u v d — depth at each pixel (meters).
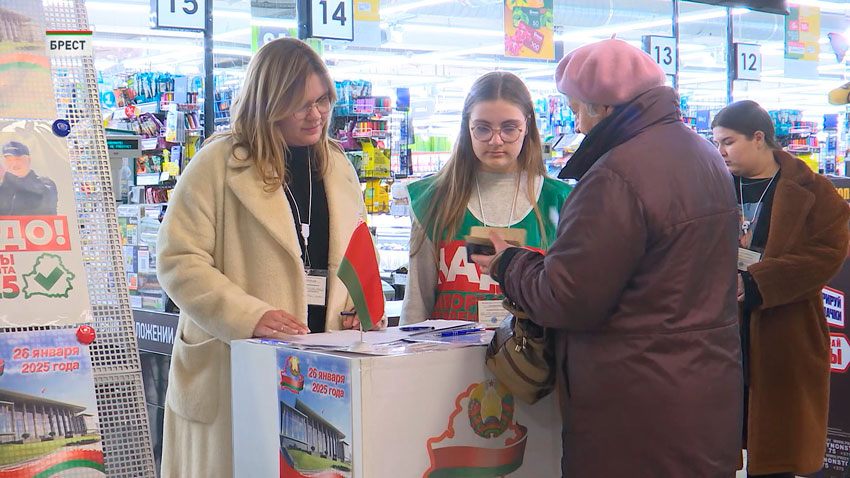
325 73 2.34
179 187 2.33
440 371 1.81
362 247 1.89
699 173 1.84
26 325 1.96
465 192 2.61
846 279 3.92
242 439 2.04
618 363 1.78
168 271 2.26
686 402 1.76
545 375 1.92
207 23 5.72
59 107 2.08
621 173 1.77
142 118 6.17
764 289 2.90
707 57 9.37
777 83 11.73
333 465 1.74
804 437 2.99
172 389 2.35
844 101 4.12
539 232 2.62
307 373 1.80
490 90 2.50
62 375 1.98
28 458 1.93
